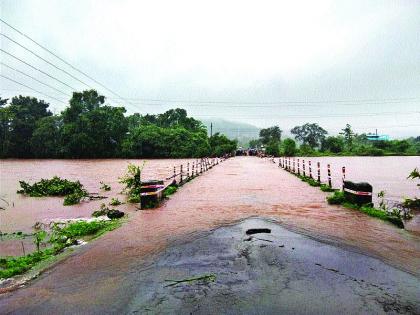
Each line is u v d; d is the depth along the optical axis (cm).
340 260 560
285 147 6881
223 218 895
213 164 3316
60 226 888
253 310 399
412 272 509
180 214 963
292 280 481
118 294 453
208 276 502
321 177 2089
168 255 604
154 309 407
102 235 759
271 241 673
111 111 6197
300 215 916
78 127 5869
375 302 416
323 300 421
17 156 6088
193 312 397
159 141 6100
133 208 1113
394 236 704
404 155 7000
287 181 1789
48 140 5991
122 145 6053
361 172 2497
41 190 1541
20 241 764
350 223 820
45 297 455
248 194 1313
